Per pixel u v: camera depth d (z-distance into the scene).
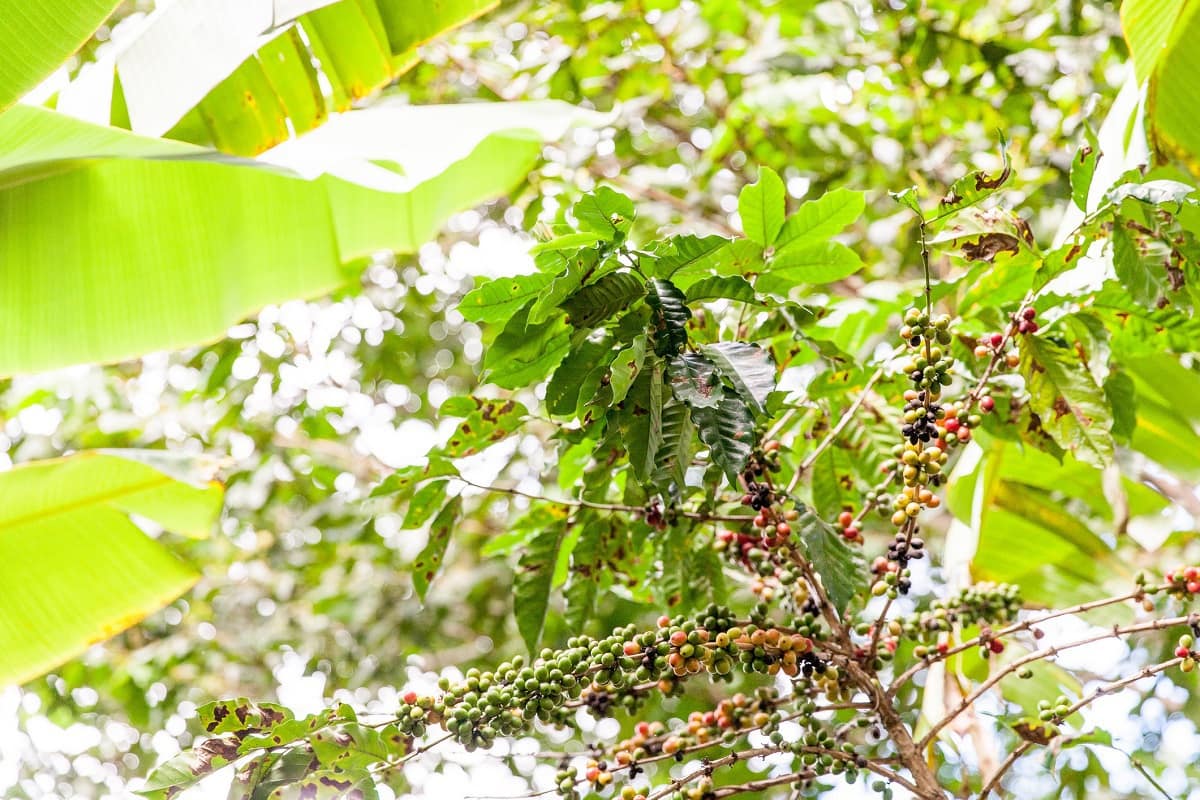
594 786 2.24
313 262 2.69
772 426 2.47
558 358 2.23
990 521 2.78
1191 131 2.44
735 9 3.82
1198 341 2.36
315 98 2.79
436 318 4.66
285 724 2.17
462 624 4.61
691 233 2.15
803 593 2.32
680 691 2.21
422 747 2.17
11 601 2.77
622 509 2.36
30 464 2.70
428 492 2.38
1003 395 2.38
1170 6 2.43
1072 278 2.42
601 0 3.80
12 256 2.58
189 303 2.64
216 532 4.52
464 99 4.05
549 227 2.30
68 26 2.41
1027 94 3.61
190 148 2.34
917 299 2.39
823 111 3.72
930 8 3.61
